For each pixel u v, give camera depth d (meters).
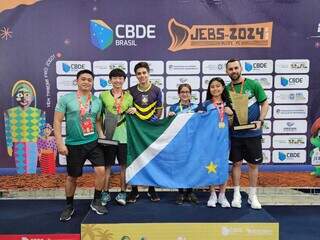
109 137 3.14
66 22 3.57
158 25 3.57
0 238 2.79
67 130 2.98
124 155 3.18
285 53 3.61
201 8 3.56
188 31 3.58
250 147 3.03
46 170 3.72
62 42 3.58
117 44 3.59
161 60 3.60
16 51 3.59
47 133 3.69
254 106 3.04
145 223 2.73
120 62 3.60
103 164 3.02
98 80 3.62
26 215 3.24
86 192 3.75
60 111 2.94
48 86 3.63
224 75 3.62
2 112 3.66
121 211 2.98
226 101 3.07
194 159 3.08
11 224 3.01
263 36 3.59
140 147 3.11
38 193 3.74
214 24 3.57
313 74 3.63
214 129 3.06
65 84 3.63
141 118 3.13
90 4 3.55
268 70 3.62
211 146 3.06
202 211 2.97
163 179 3.08
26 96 3.65
